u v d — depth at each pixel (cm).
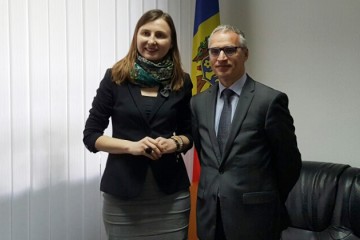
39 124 199
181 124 172
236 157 149
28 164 196
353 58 247
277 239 157
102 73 231
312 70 266
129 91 156
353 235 200
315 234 215
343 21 249
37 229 201
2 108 184
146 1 264
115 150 149
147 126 155
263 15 289
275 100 147
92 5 225
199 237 160
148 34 158
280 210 159
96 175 229
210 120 159
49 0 202
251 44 298
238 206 148
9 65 186
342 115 254
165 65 160
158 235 160
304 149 272
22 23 190
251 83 157
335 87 256
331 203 210
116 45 241
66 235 215
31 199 198
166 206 160
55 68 205
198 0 281
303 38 269
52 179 206
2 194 186
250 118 149
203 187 159
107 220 160
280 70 282
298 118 274
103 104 158
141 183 153
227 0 310
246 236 148
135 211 156
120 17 244
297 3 270
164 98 158
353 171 215
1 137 185
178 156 165
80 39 218
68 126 213
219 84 163
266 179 152
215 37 156
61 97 209
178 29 294
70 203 216
